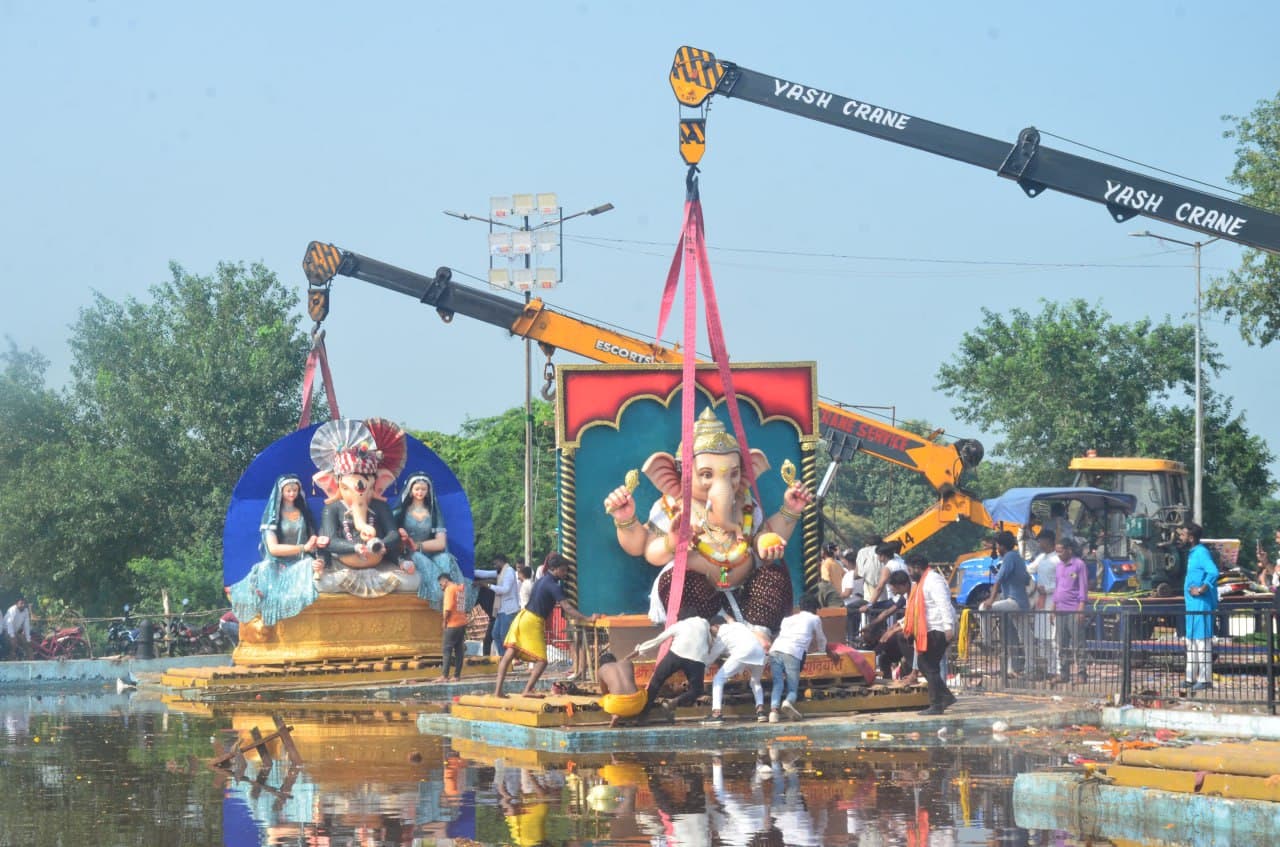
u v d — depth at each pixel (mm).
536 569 40031
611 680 18594
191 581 48156
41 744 19656
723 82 24016
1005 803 13352
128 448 56812
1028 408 72938
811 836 11812
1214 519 68125
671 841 11664
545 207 39406
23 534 53938
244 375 57938
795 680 18891
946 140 23969
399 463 31469
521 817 12883
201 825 12820
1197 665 20266
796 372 22141
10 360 60000
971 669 23297
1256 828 11625
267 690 27844
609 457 21281
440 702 26047
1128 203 23438
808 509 21797
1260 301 49656
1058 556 24344
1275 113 49594
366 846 11719
